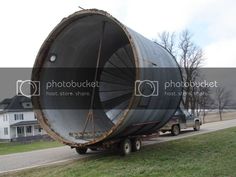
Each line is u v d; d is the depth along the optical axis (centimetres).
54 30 1447
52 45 1495
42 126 1478
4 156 1719
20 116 7525
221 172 998
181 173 1009
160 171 1054
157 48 1616
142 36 1539
